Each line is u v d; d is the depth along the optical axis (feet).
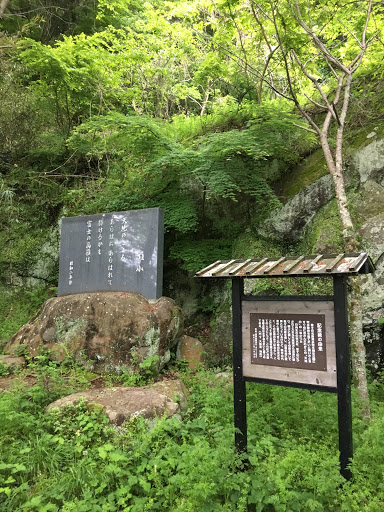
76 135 28.89
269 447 9.54
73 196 29.81
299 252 22.36
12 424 11.53
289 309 10.50
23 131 30.63
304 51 19.16
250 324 11.14
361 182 21.09
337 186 15.31
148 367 17.04
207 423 12.30
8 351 19.95
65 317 19.49
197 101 39.91
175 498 8.98
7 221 30.22
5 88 29.91
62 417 12.38
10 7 33.83
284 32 16.71
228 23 21.24
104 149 28.94
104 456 9.39
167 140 23.36
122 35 31.35
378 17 19.13
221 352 21.70
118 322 18.28
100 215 22.95
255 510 9.24
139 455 9.95
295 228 22.71
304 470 8.96
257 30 22.04
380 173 20.67
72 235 23.76
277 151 23.56
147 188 25.93
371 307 18.34
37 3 35.47
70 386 15.42
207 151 22.22
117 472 9.23
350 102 23.12
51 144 30.96
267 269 10.52
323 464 8.85
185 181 26.18
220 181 21.16
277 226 23.11
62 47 27.37
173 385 15.75
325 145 16.26
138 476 9.43
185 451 9.80
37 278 29.19
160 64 34.60
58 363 18.02
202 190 25.85
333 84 25.82
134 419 11.93
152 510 8.70
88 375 17.29
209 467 8.57
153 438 11.13
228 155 22.50
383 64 21.52
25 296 28.35
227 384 16.08
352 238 14.42
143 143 23.53
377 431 9.79
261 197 24.13
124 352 17.65
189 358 19.81
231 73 29.68
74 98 31.55
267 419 12.34
